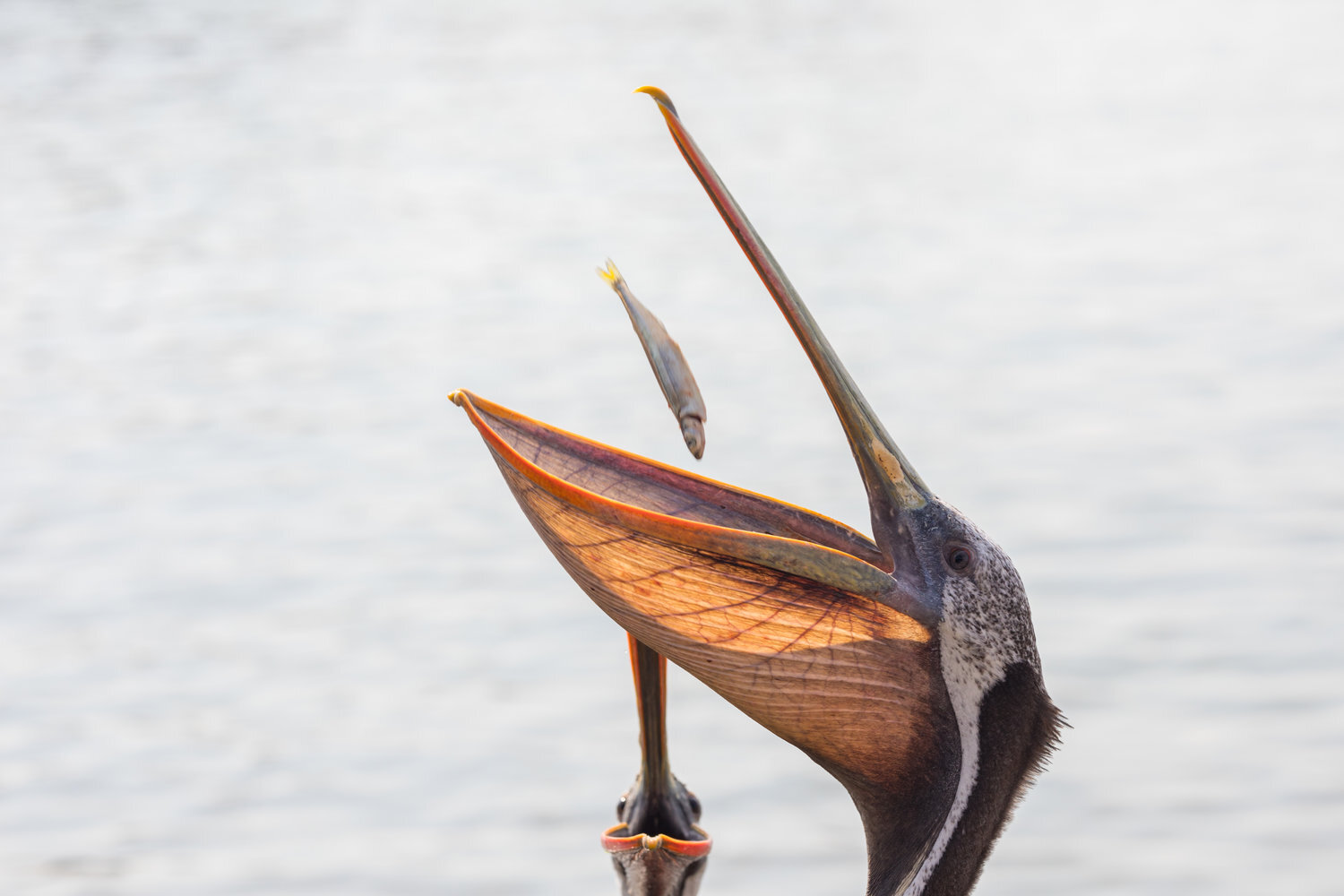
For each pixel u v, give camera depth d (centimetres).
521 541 2106
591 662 1748
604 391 2819
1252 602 1819
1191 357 2969
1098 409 2638
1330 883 1334
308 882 1378
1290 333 3116
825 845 1380
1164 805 1434
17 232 4575
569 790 1509
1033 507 2159
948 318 3381
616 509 334
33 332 3438
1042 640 1753
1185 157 5572
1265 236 4169
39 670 1769
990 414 2628
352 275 4081
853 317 3422
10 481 2430
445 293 3838
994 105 7150
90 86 7181
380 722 1628
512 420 362
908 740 363
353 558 2064
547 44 9481
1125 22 10212
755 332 3244
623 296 357
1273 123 6206
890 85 7956
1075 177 5316
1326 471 2253
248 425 2712
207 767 1551
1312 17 9938
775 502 371
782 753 1529
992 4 11531
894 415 2642
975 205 4866
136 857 1418
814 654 353
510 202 5216
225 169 5653
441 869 1384
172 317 3588
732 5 11281
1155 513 2112
